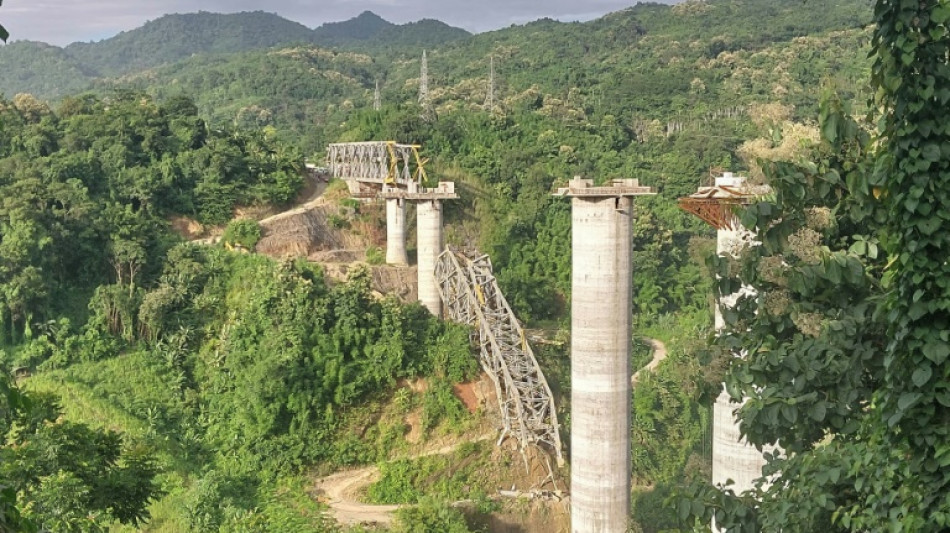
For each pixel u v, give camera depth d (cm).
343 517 6512
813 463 2012
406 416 7500
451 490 7138
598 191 5425
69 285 8212
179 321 8050
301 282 7881
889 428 1772
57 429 3133
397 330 7750
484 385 7831
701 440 8762
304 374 7294
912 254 1702
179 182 9725
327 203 10631
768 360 2119
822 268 2070
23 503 2964
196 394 7512
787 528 2005
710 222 4328
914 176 1692
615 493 5634
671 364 9306
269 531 6003
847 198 2255
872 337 2092
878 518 1798
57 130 10012
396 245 10188
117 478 3184
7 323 7625
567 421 8012
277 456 6975
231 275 8531
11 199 8000
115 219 8644
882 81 1800
